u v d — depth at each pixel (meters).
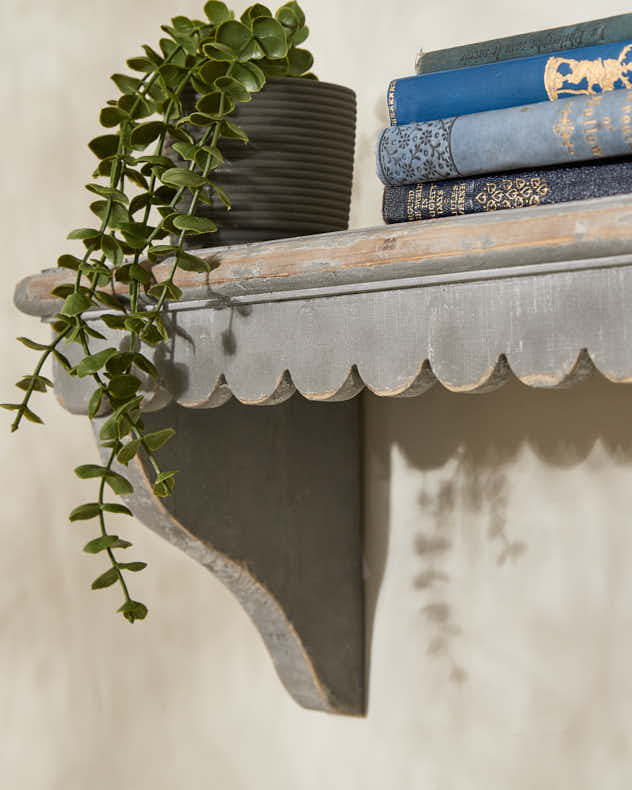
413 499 1.02
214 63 0.81
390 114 0.80
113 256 0.84
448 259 0.65
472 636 0.98
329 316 0.74
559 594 0.92
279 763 1.16
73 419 1.39
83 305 0.81
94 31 1.39
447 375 0.67
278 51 0.83
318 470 1.04
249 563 0.99
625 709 0.88
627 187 0.68
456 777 0.99
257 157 0.85
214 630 1.24
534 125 0.70
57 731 1.40
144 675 1.31
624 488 0.88
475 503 0.98
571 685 0.91
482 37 1.01
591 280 0.61
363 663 1.06
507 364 0.66
